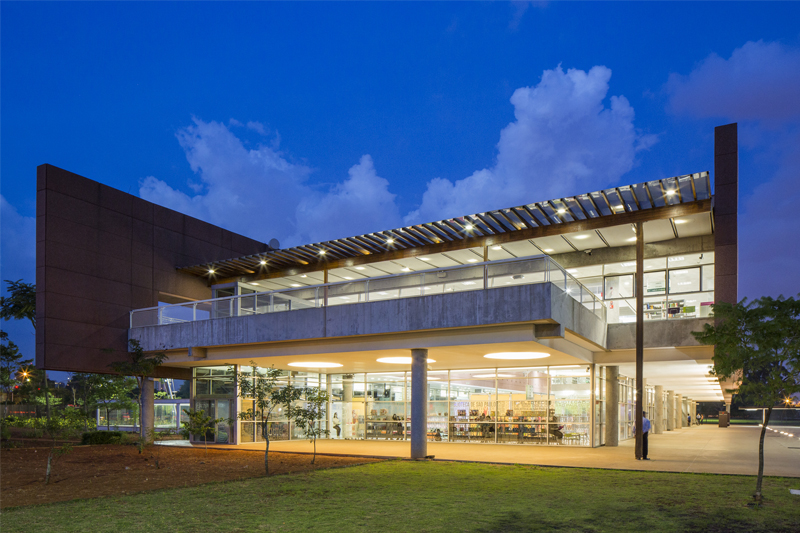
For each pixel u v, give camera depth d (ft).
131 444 98.99
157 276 106.11
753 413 286.25
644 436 66.90
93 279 95.40
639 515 34.01
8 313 137.18
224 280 113.60
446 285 66.28
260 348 83.35
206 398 97.71
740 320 39.99
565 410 86.58
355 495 41.29
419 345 69.10
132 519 33.37
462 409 95.04
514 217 76.54
